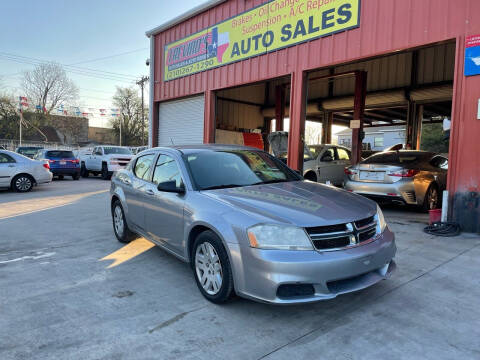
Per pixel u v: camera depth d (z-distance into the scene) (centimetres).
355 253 285
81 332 280
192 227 347
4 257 479
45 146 4259
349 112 1883
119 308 322
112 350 254
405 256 445
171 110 1437
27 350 255
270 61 955
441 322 286
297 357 242
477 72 545
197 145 483
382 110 1812
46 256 482
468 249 471
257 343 261
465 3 570
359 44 741
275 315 304
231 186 383
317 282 270
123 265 443
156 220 422
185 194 372
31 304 332
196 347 257
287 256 271
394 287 354
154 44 1497
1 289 368
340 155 1156
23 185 1215
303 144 895
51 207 895
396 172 683
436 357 239
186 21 1292
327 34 803
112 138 6506
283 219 285
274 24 936
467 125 555
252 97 1828
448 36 593
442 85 1241
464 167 557
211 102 1191
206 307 321
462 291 344
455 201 567
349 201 340
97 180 1766
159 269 427
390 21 686
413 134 1478
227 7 1097
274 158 480
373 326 281
